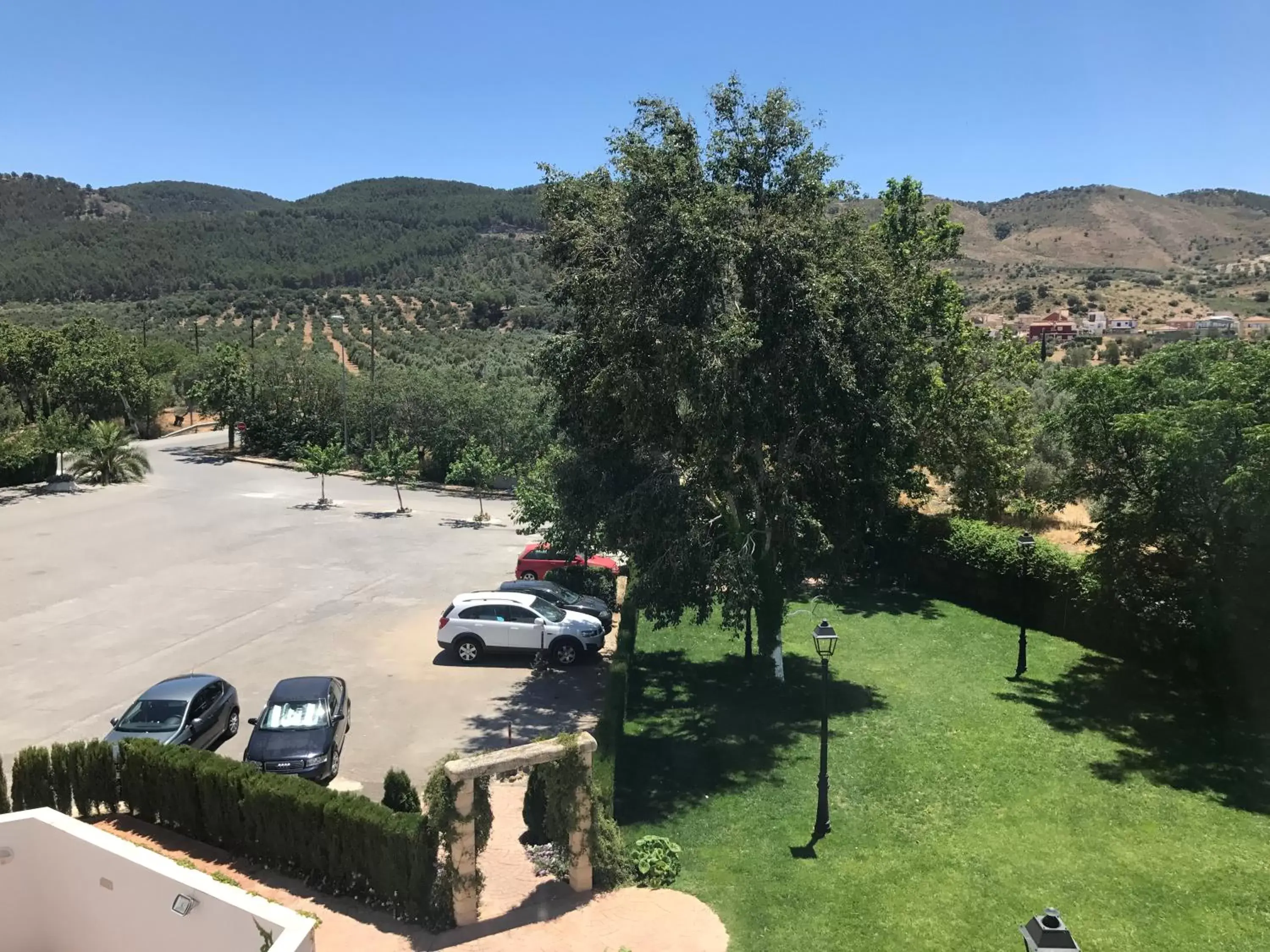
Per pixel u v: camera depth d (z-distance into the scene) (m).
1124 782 13.05
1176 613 17.34
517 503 26.50
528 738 15.17
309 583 25.91
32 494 40.34
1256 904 9.68
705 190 14.40
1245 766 13.52
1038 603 21.80
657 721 16.19
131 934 8.65
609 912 9.81
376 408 47.09
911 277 21.48
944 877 10.50
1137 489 16.88
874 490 17.48
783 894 10.19
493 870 10.85
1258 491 13.36
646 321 13.49
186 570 27.33
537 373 16.75
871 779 13.45
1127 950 8.91
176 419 67.38
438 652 19.97
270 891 10.50
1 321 64.56
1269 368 14.69
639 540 15.51
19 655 19.34
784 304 14.73
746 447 15.90
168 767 12.00
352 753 14.52
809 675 18.66
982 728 15.37
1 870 9.10
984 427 25.91
